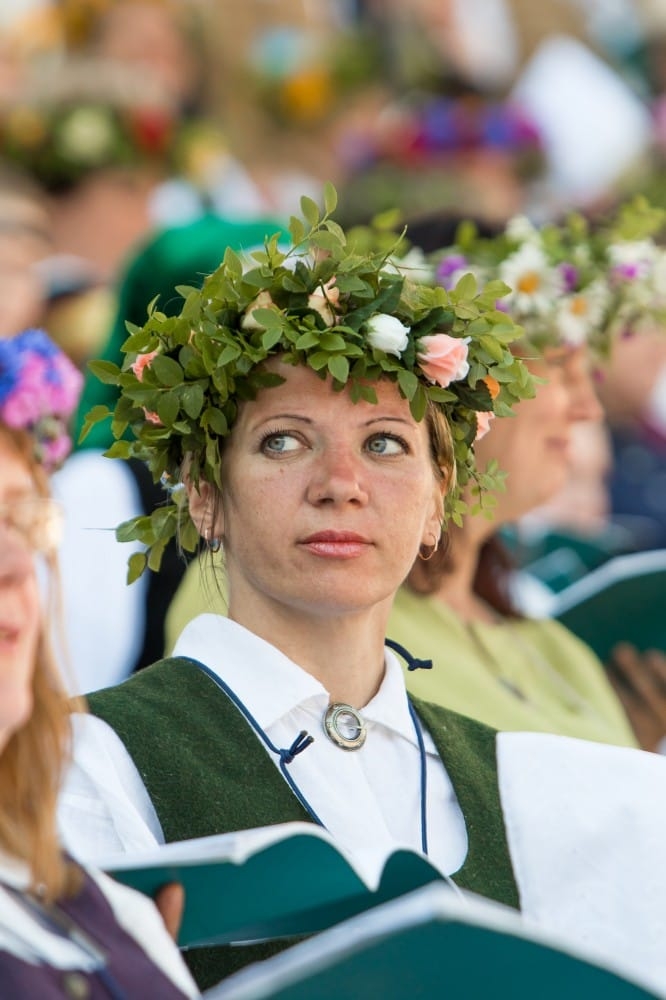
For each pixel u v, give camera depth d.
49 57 14.69
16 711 4.62
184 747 6.05
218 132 15.55
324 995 4.57
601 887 6.37
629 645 9.92
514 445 8.48
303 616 6.21
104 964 4.73
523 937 4.58
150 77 13.95
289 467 6.11
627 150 17.12
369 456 6.15
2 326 11.58
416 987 4.66
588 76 17.91
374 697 6.36
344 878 5.23
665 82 18.38
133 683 6.28
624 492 13.84
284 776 6.09
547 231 9.02
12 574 4.65
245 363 6.08
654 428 13.98
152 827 5.91
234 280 6.24
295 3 16.66
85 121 12.84
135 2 15.26
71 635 9.30
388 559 6.12
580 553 12.29
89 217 12.84
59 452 4.90
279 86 15.96
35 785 4.86
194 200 13.48
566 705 9.05
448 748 6.48
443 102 15.89
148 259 10.06
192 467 6.29
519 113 14.48
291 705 6.17
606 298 8.91
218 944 5.68
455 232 9.10
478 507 6.80
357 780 6.17
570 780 6.57
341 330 6.09
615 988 4.74
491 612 9.13
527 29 18.27
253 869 5.13
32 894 4.80
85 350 11.63
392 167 13.43
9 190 12.23
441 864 6.25
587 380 8.90
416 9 17.08
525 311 8.72
